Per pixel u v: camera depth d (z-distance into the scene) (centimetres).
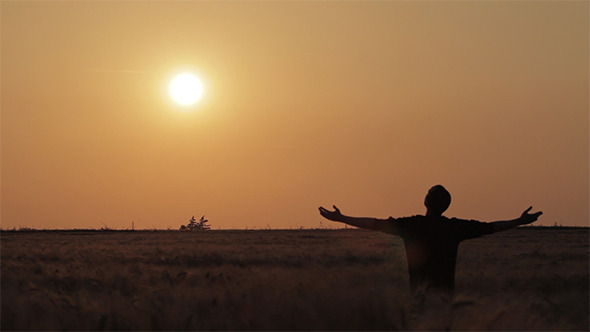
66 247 4097
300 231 9106
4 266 2083
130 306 992
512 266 1950
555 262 2144
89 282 1463
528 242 4622
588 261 2372
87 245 4488
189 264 2366
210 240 5569
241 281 1256
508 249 3444
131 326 902
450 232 955
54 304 1017
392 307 870
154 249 3722
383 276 1378
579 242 4638
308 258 2473
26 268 1991
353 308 855
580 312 1021
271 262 2391
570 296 1238
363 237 6262
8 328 908
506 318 837
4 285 1390
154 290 1196
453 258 956
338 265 2102
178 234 7919
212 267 2130
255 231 9250
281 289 975
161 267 2080
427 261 953
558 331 870
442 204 977
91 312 956
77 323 920
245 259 2528
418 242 955
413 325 835
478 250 3319
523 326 841
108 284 1442
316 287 951
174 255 2850
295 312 861
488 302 943
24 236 7038
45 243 4872
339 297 889
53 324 917
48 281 1570
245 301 957
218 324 898
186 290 1122
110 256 2769
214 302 990
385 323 838
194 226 13938
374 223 962
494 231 958
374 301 874
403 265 1903
